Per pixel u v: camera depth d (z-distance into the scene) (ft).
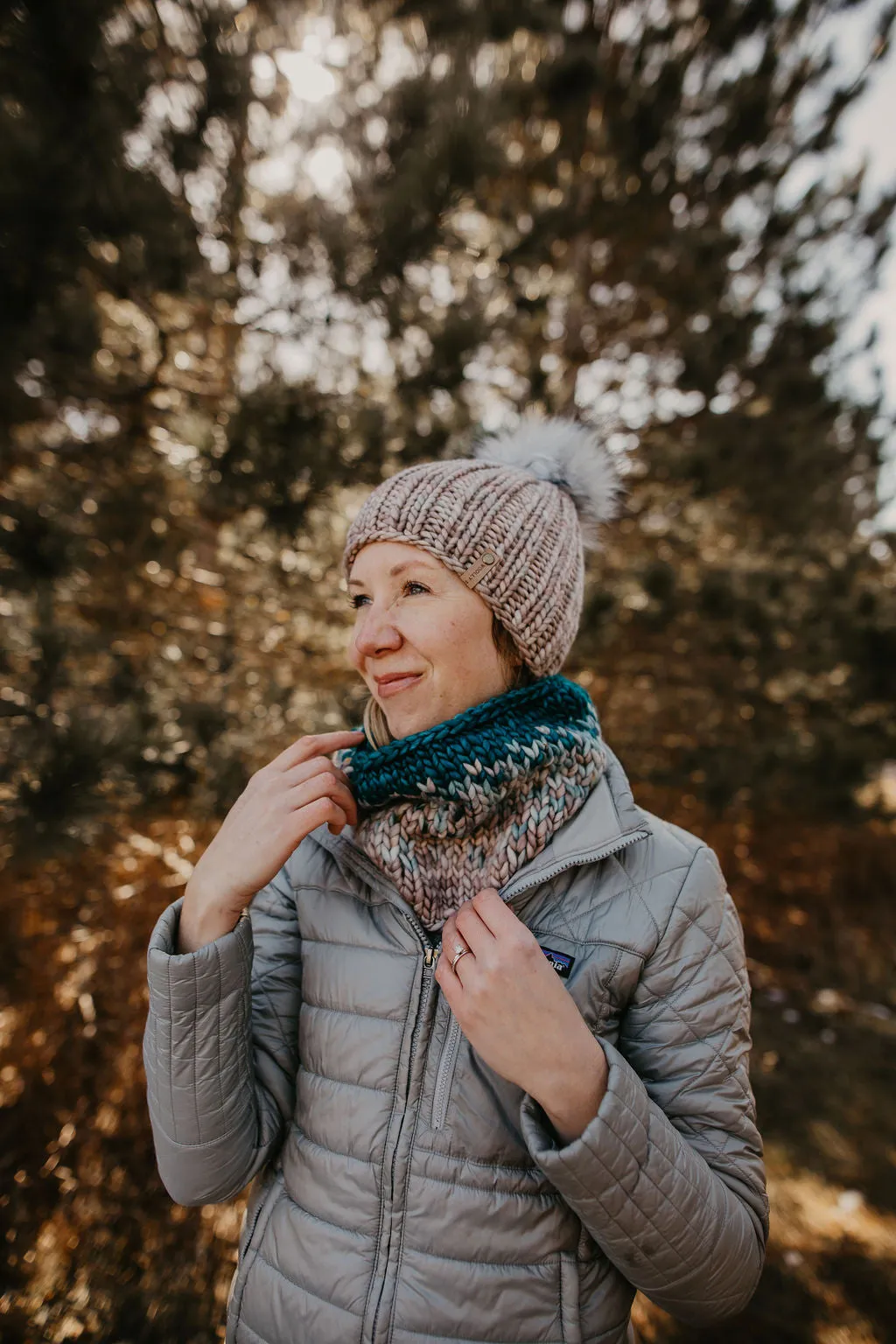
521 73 12.25
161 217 7.16
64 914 8.36
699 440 12.70
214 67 7.79
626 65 13.29
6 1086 7.42
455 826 3.02
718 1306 2.72
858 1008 12.45
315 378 8.41
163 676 8.32
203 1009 2.78
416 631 3.14
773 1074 10.33
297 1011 3.37
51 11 6.10
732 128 13.52
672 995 2.93
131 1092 7.64
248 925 2.94
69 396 7.69
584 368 13.61
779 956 13.89
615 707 13.26
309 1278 2.82
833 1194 7.96
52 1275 6.21
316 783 2.94
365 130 10.23
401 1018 2.94
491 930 2.56
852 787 13.12
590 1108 2.47
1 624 7.06
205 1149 2.83
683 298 13.16
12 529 6.38
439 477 3.32
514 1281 2.72
